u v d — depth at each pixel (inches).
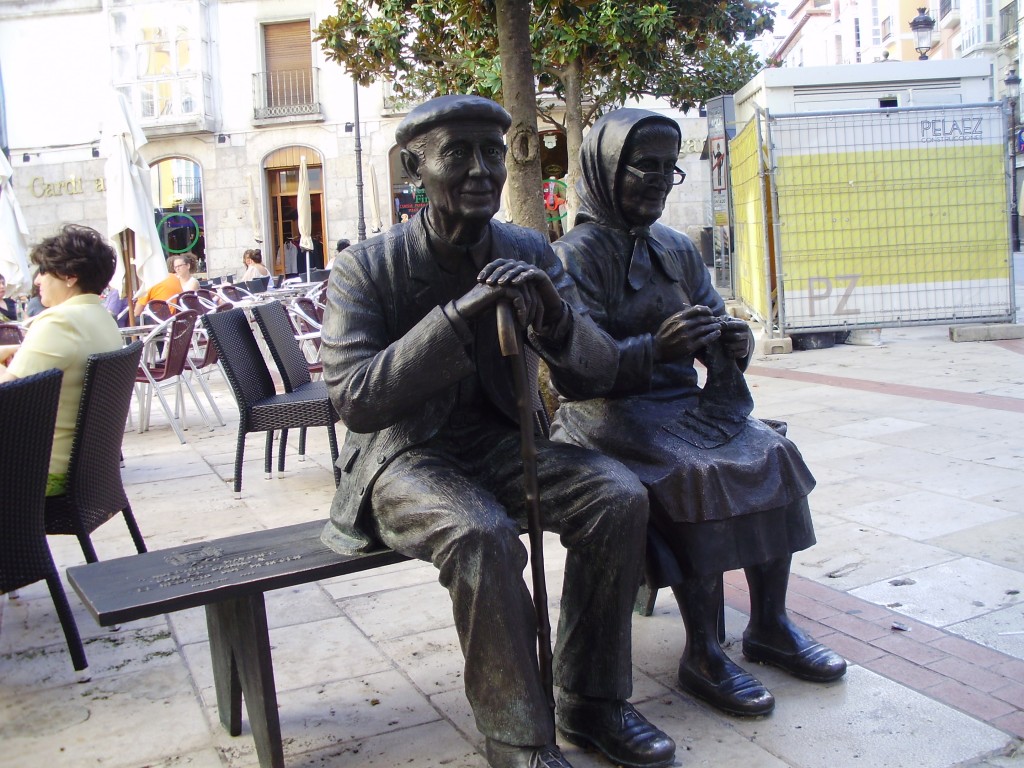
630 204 109.9
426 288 97.7
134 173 397.1
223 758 101.3
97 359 132.8
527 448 89.4
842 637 121.5
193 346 386.6
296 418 212.7
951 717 100.7
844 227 373.4
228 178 1016.9
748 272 440.5
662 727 101.7
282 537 106.0
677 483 99.7
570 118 459.8
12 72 999.6
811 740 97.7
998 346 359.6
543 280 88.9
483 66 415.2
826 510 175.0
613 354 99.7
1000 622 124.0
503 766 86.7
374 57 412.2
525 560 88.0
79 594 91.9
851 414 255.1
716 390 106.3
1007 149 369.1
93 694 117.3
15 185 1011.9
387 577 154.3
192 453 262.5
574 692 97.5
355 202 1007.0
